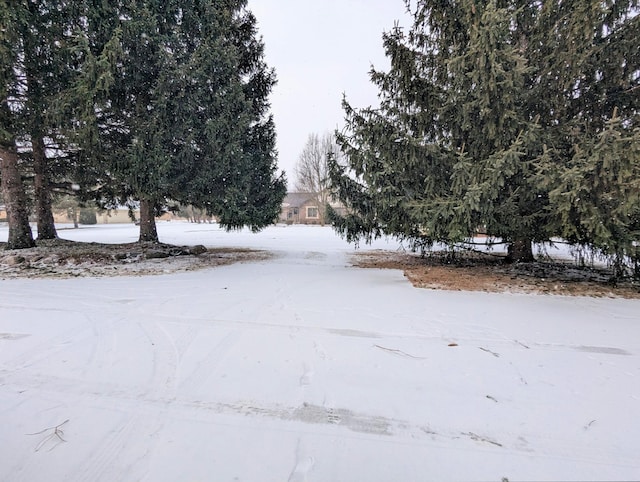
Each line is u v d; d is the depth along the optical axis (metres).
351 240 8.30
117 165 7.09
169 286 5.29
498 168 4.87
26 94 6.57
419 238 7.66
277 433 1.77
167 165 6.95
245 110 8.20
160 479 1.46
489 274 6.14
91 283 5.51
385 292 4.88
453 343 3.00
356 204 7.79
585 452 1.63
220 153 7.75
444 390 2.21
